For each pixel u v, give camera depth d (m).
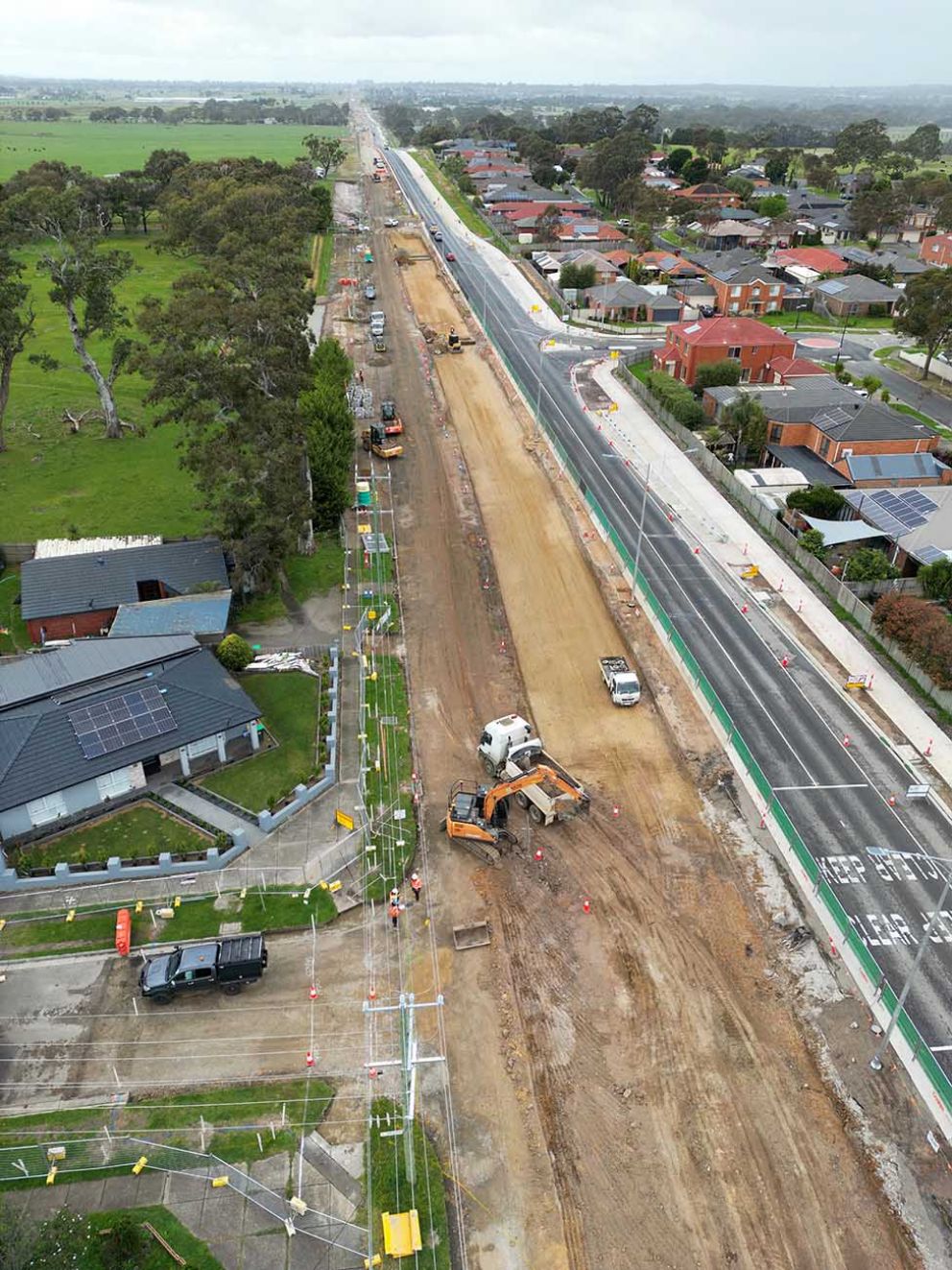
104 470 82.81
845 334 136.25
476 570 71.56
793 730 55.09
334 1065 34.84
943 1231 30.56
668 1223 30.47
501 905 42.50
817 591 70.38
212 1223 29.44
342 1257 28.69
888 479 84.44
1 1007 36.62
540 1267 29.06
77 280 80.69
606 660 58.91
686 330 113.81
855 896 43.44
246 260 93.00
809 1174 32.03
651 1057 35.91
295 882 42.66
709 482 89.06
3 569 66.94
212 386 61.09
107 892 41.94
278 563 64.94
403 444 93.88
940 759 53.12
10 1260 27.23
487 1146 32.47
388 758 51.19
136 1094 33.44
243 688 55.00
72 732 45.91
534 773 46.56
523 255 175.50
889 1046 36.41
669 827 47.50
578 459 92.94
